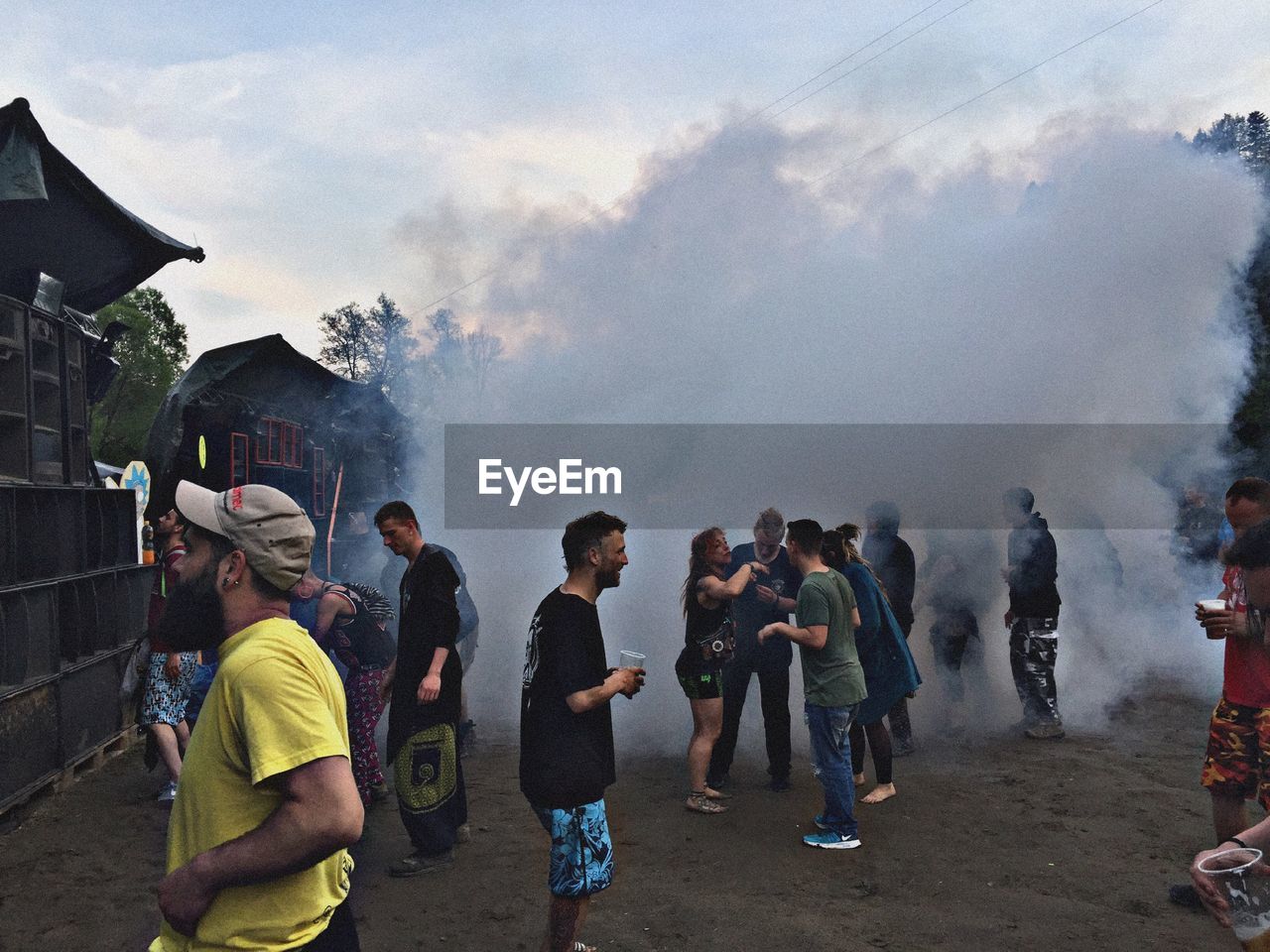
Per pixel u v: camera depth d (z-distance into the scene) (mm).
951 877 4461
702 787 5477
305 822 1549
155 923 4121
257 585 1744
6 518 5551
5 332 5969
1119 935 3826
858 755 5941
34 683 5625
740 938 3842
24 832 5309
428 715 4570
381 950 3783
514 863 4703
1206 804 5480
